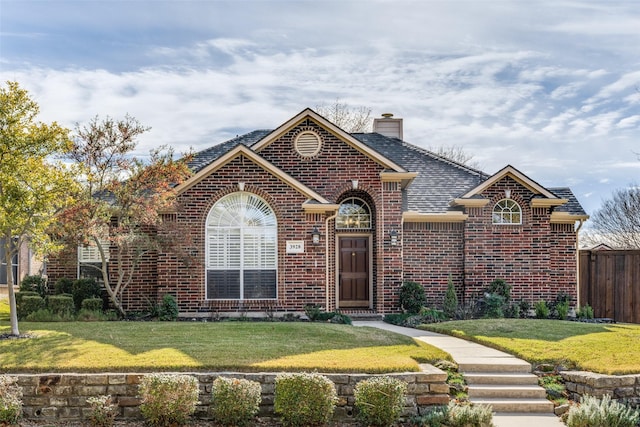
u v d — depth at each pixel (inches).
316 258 810.8
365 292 897.5
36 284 867.4
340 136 861.2
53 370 457.1
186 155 786.8
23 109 559.2
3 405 414.6
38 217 553.6
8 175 532.4
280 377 430.3
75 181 668.7
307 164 860.6
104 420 421.7
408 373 459.2
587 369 498.3
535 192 892.0
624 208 1594.5
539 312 840.9
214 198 812.0
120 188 738.8
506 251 888.3
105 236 722.8
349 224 900.6
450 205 908.0
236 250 815.1
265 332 597.9
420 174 985.5
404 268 887.1
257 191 812.6
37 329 613.3
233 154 812.0
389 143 1069.1
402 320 780.0
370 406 425.4
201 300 802.8
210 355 494.3
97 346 523.2
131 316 784.3
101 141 745.0
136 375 446.3
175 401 417.7
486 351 557.6
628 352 535.8
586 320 837.2
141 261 838.5
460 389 478.6
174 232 774.5
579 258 971.3
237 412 421.4
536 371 510.9
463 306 847.7
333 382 452.8
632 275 915.4
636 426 427.8
